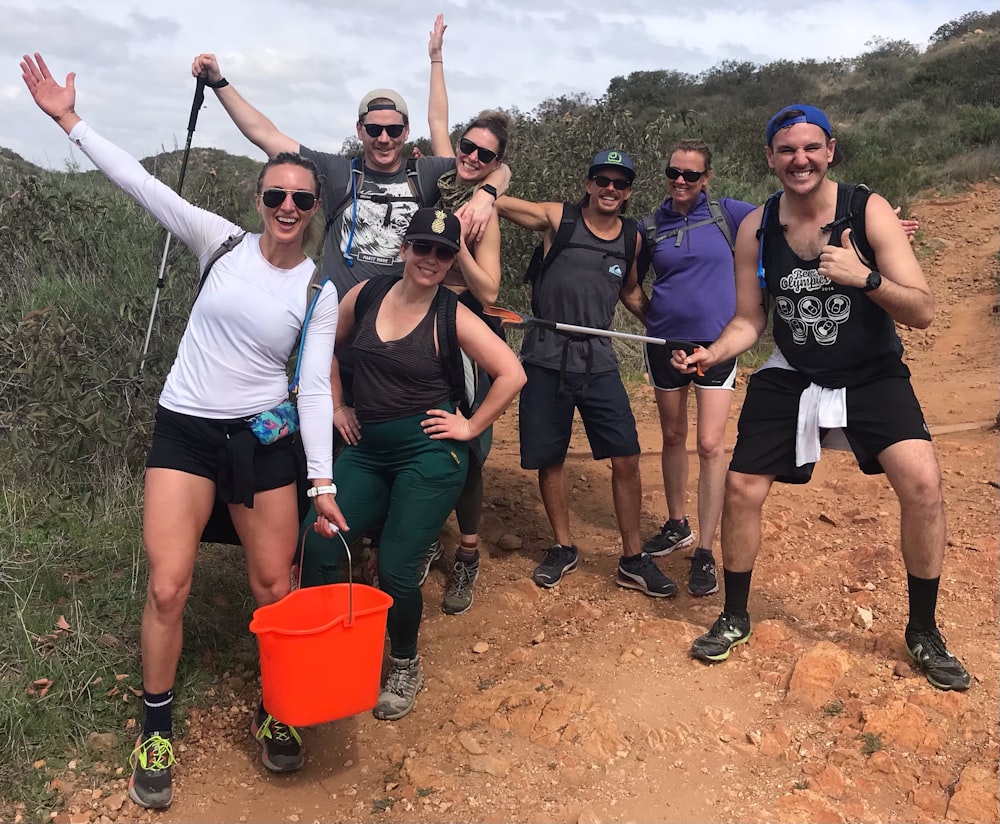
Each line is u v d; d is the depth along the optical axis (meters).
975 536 4.52
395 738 3.15
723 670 3.38
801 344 3.24
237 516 2.84
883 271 3.03
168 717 2.81
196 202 6.50
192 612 3.59
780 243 3.20
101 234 6.83
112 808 2.74
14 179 7.55
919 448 3.12
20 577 3.62
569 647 3.64
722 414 4.14
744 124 17.30
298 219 2.66
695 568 4.20
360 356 3.05
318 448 2.77
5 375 4.73
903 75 29.09
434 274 2.94
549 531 5.00
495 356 3.04
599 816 2.62
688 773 2.81
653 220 4.29
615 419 4.08
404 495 3.09
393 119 3.58
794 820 2.57
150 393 4.64
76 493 4.31
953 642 3.48
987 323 10.41
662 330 4.28
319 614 2.87
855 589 4.02
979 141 19.22
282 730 2.91
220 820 2.75
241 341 2.68
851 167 17.30
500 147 3.62
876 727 2.93
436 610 4.08
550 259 4.06
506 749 2.94
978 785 2.63
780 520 4.89
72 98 2.83
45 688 3.07
